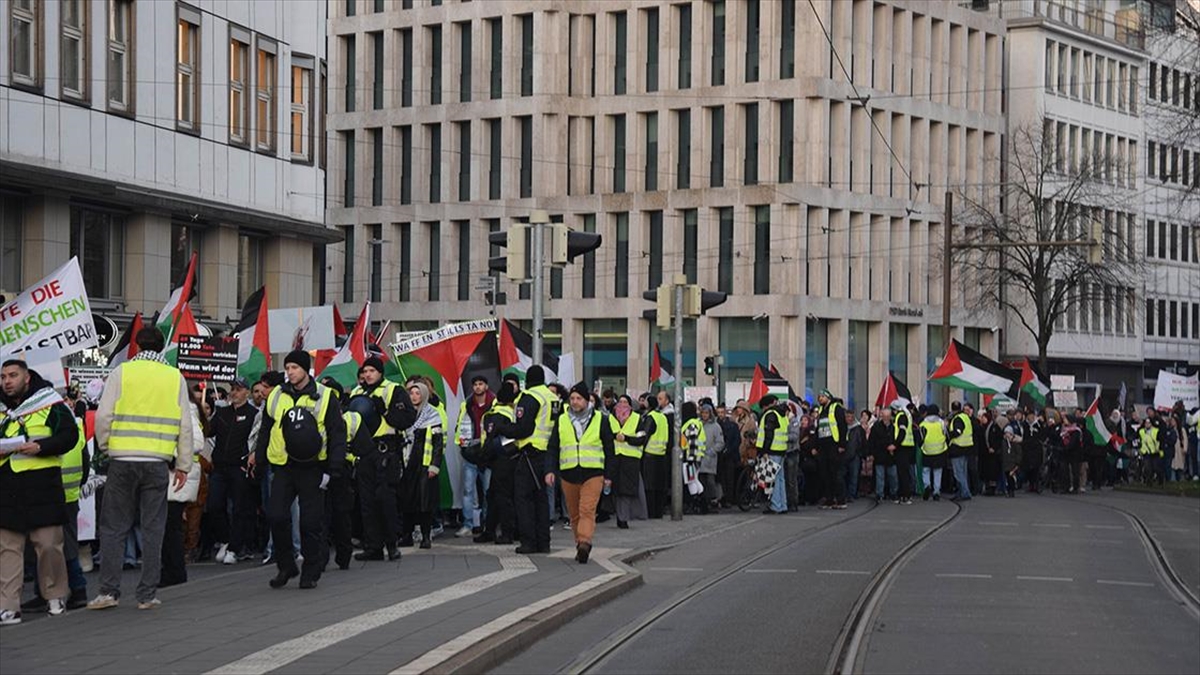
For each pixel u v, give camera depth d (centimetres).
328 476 1758
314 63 4353
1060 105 8994
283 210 4200
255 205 4072
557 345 7600
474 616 1498
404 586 1756
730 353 7269
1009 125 8875
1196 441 5462
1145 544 2714
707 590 1942
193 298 3816
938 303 7975
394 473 2052
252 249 4119
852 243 7438
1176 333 10250
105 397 1509
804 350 7125
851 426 3931
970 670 1352
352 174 7988
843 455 3709
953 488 4472
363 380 2047
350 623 1438
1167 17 5359
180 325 2344
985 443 4431
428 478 2231
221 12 3931
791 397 4169
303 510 1705
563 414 2123
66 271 1717
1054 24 8875
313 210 4331
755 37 7269
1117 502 4141
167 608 1539
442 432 2236
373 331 7894
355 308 7944
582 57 7550
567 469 2095
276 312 2647
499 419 2205
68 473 1548
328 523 1933
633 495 2883
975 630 1602
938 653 1446
